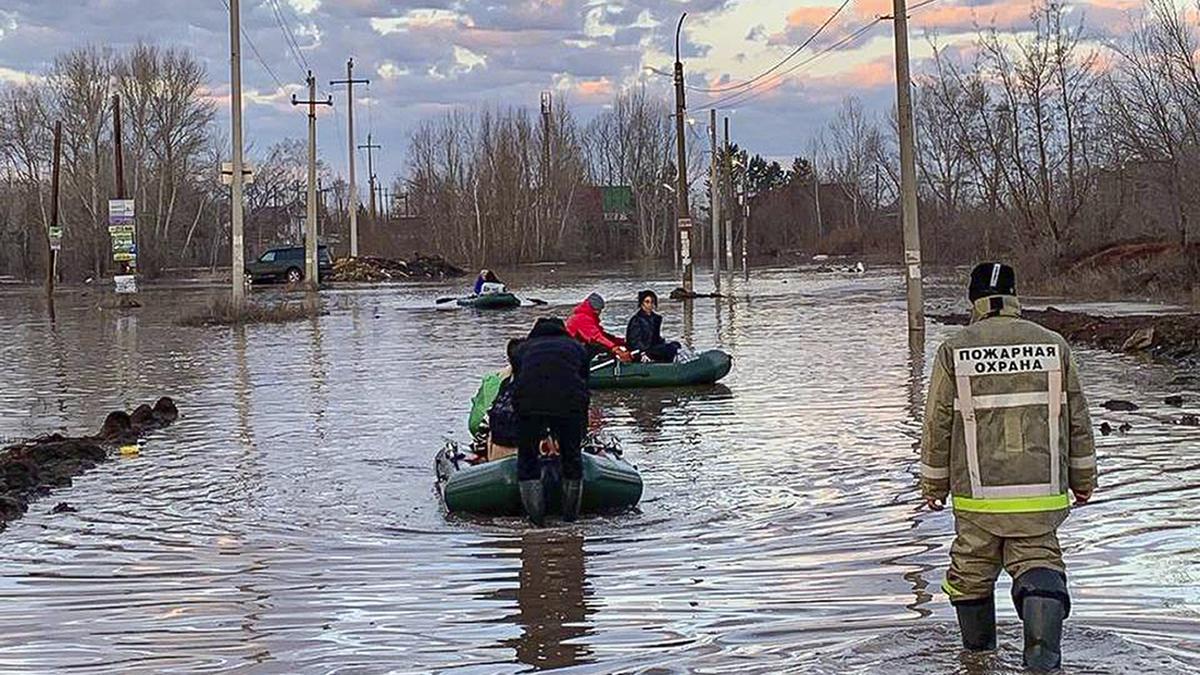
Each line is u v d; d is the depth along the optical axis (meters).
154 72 85.12
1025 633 5.93
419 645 7.07
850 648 6.51
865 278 60.47
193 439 14.73
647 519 10.15
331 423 15.85
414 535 9.82
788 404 16.61
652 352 18.84
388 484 11.84
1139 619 6.93
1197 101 38.75
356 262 73.44
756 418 15.45
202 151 91.50
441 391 19.06
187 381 21.11
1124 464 11.52
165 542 9.72
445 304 44.16
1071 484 6.21
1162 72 39.34
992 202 50.12
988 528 6.05
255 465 12.94
